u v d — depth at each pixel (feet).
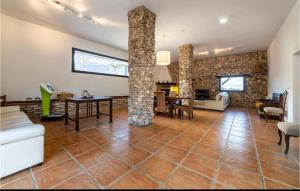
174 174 5.46
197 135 9.83
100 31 16.07
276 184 4.93
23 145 5.45
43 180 5.03
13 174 5.31
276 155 7.01
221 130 11.03
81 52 18.33
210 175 5.41
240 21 13.44
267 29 15.30
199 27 14.71
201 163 6.25
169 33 16.24
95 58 20.11
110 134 9.84
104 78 20.86
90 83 19.21
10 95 13.21
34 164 5.74
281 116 13.34
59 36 16.14
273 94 16.81
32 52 14.33
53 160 6.36
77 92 17.92
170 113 15.55
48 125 11.82
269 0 10.27
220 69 27.91
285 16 12.55
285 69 13.57
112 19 13.26
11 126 6.85
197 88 30.35
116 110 19.83
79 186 4.75
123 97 22.75
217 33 16.26
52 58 15.69
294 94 11.65
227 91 27.40
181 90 20.43
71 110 16.62
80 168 5.78
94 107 19.45
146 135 9.71
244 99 25.86
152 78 12.50
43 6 11.21
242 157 6.80
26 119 8.33
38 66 14.74
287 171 5.69
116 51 22.47
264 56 23.67
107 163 6.18
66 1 10.59
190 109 15.07
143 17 11.22
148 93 12.14
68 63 16.99
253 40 18.80
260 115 15.55
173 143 8.41
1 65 12.68
